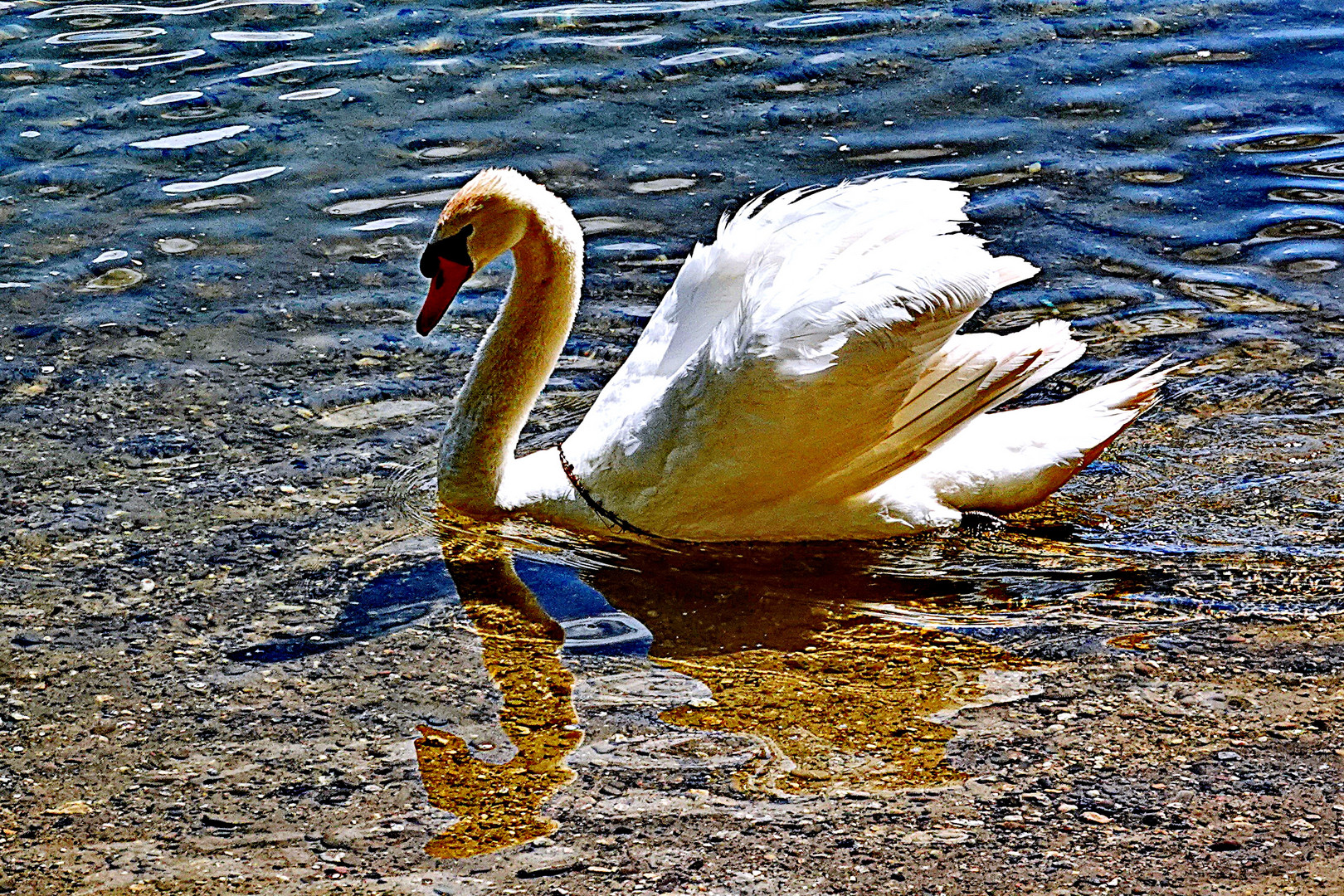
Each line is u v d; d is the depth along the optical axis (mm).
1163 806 6070
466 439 8352
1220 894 5605
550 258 8391
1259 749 6367
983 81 13227
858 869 5793
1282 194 11484
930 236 7977
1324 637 7094
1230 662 6953
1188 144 12211
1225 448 8758
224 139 12414
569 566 7973
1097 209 11352
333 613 7500
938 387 7895
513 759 6449
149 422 9125
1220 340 9789
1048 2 14766
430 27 14320
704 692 6883
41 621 7402
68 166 12000
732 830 6016
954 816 6051
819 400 7723
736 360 7746
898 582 7777
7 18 14469
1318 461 8578
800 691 6875
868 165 11906
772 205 8648
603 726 6652
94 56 13695
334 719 6719
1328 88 12969
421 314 8555
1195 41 13906
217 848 5980
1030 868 5773
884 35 14117
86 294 10477
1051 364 8016
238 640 7289
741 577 7863
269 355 9852
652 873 5797
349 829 6074
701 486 8016
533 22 14406
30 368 9664
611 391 8617
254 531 8164
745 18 14484
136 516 8266
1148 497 8383
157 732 6648
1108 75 13320
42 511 8281
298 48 13883
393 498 8492
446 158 12125
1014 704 6727
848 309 7719
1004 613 7445
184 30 14242
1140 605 7449
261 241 11133
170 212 11461
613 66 13523
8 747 6555
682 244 11008
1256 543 7914
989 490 8195
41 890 5766
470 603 7598
